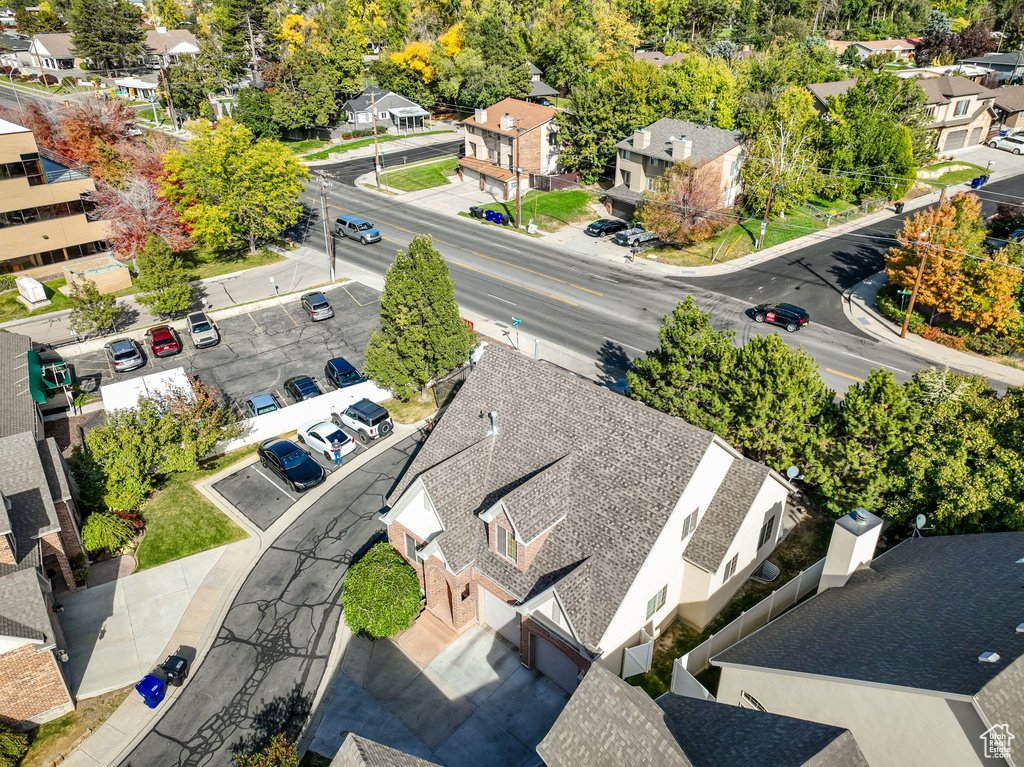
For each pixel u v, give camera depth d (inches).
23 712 898.1
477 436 1066.7
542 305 2036.2
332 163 3464.6
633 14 5177.2
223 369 1747.0
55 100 3289.9
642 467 918.4
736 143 2561.5
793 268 2244.1
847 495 1074.1
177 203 2351.1
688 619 1002.7
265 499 1320.1
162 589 1122.0
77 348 1839.3
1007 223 2271.2
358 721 903.1
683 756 608.4
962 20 5757.9
